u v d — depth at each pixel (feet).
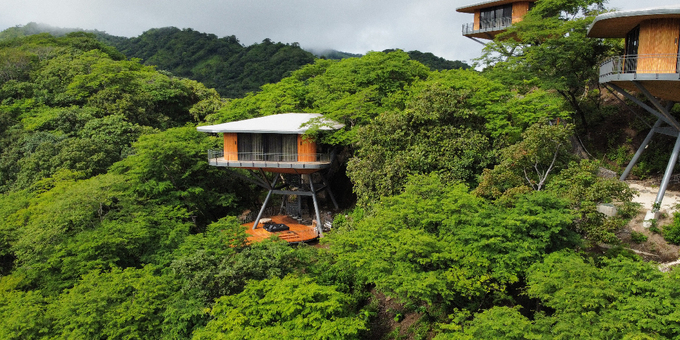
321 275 73.26
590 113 106.42
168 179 111.45
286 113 118.73
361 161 89.04
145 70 211.41
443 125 85.40
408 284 52.42
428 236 57.31
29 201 104.27
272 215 128.36
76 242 83.66
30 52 215.72
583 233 59.62
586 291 42.65
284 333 53.52
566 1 108.37
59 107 166.30
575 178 60.90
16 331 62.85
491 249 54.13
